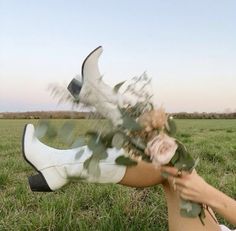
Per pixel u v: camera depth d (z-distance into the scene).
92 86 2.33
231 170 7.42
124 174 2.78
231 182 5.51
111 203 4.59
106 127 2.41
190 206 2.55
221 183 5.40
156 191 4.98
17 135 21.34
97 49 2.36
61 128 2.36
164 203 4.41
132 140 2.46
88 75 2.34
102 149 2.45
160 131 2.44
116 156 2.73
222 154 9.02
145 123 2.40
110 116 2.39
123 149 2.53
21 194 5.23
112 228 3.72
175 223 2.80
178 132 2.52
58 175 2.82
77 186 5.38
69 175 2.78
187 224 2.74
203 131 24.44
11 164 8.14
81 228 3.69
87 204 4.68
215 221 2.80
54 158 2.83
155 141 2.39
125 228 3.81
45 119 2.37
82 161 2.76
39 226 3.88
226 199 2.48
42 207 4.44
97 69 2.37
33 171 7.57
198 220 2.73
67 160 2.80
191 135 18.59
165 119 2.42
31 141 2.84
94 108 2.36
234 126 33.41
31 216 4.12
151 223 3.96
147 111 2.40
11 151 11.46
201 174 6.42
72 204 4.37
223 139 15.77
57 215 4.14
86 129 2.41
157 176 2.80
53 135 2.37
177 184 2.52
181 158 2.43
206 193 2.46
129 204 4.32
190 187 2.47
